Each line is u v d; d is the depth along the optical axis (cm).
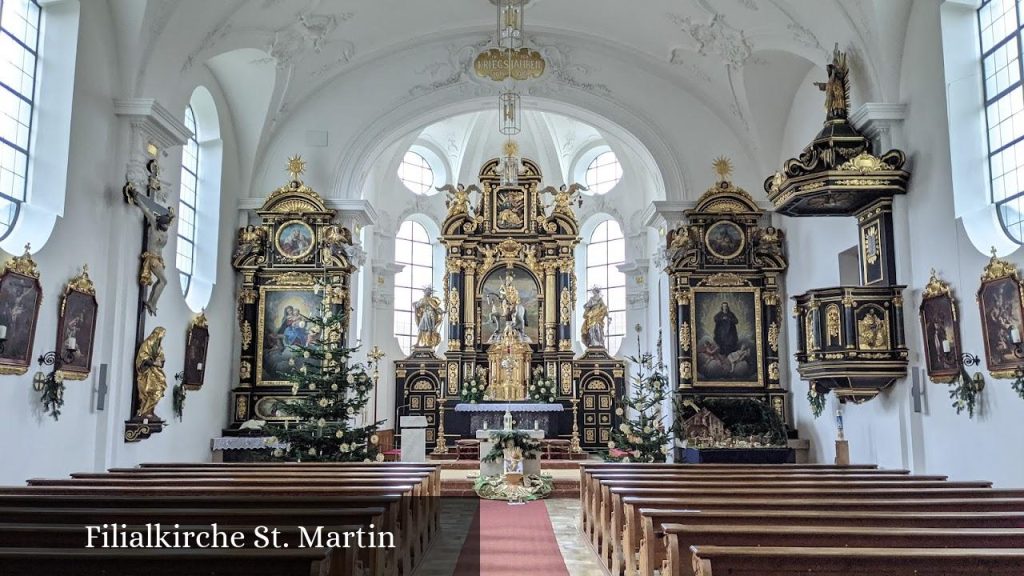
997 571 453
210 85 1712
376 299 2439
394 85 1930
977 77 1196
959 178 1176
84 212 1203
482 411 2222
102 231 1261
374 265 2439
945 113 1205
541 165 2655
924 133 1263
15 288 1002
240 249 1838
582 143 2650
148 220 1353
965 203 1170
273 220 1858
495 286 2439
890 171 1287
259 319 1827
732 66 1742
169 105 1447
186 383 1559
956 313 1163
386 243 2508
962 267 1157
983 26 1195
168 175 1513
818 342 1333
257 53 1702
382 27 1827
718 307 1845
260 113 1833
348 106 1922
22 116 1127
